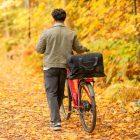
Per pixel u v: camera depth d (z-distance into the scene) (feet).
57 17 32.37
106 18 48.96
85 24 53.62
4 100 44.14
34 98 45.16
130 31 44.16
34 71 68.33
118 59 46.70
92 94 30.01
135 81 43.78
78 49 32.94
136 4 47.39
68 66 30.71
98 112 36.83
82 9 51.75
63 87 33.06
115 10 47.98
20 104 41.75
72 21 58.54
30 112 37.96
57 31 32.09
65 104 40.98
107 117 35.04
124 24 46.32
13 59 92.48
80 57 30.22
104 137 29.37
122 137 29.09
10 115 36.81
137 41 48.32
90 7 51.21
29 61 74.49
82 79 31.35
